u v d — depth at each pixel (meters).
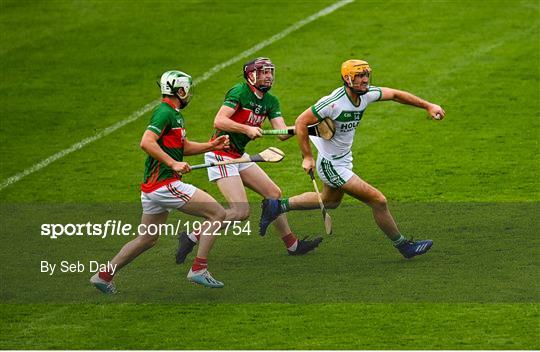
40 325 36.44
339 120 40.00
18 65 68.12
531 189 49.84
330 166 41.06
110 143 57.19
